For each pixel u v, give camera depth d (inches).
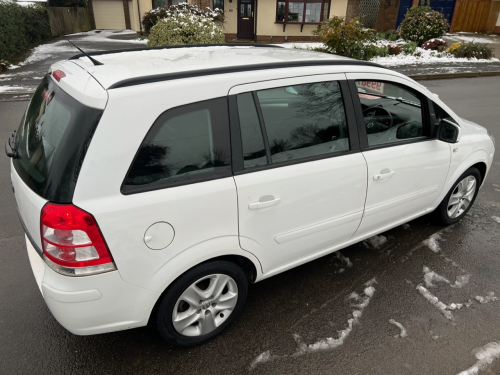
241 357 97.4
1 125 271.0
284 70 94.4
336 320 109.8
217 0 695.7
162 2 719.7
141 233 77.9
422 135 128.7
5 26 487.5
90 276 75.9
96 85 76.3
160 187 79.7
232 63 94.3
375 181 113.9
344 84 105.1
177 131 80.5
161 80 79.6
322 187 102.0
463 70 510.9
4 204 169.5
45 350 98.0
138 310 84.2
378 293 120.6
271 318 110.3
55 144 75.4
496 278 128.2
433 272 130.7
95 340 101.5
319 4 695.7
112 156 73.8
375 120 116.2
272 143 94.1
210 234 87.2
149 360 96.0
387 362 96.7
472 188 155.8
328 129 103.7
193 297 93.4
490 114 331.6
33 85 384.5
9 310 110.3
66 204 71.5
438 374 93.7
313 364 95.7
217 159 86.0
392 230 156.1
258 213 93.0
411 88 120.9
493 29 872.3
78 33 906.7
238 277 98.4
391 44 614.2
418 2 778.8
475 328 107.4
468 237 151.3
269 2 690.8
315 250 113.0
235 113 86.9
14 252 136.8
